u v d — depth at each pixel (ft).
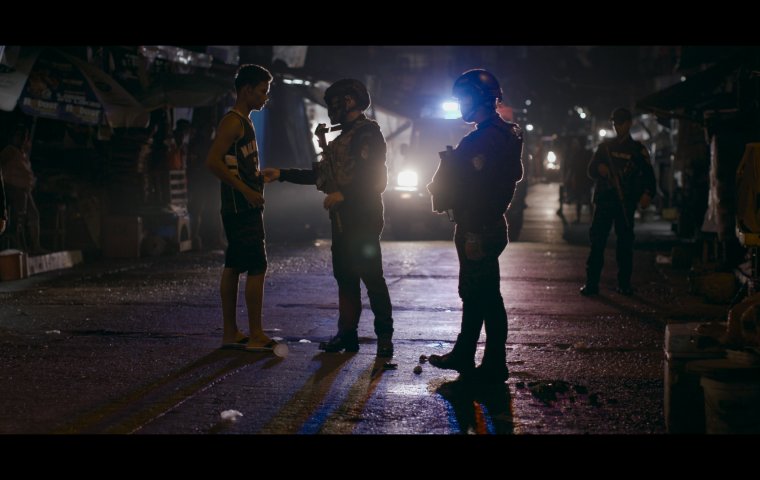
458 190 19.67
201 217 57.26
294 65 96.43
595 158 34.55
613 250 53.93
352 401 18.56
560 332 26.68
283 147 78.79
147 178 52.21
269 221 73.46
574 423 16.99
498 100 20.01
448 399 18.76
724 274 32.76
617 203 34.27
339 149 22.82
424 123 64.75
